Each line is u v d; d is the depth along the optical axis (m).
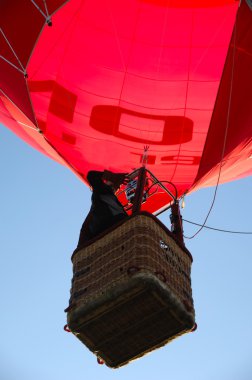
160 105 8.09
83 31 7.73
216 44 7.79
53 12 7.38
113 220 5.86
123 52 7.87
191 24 7.69
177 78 7.96
